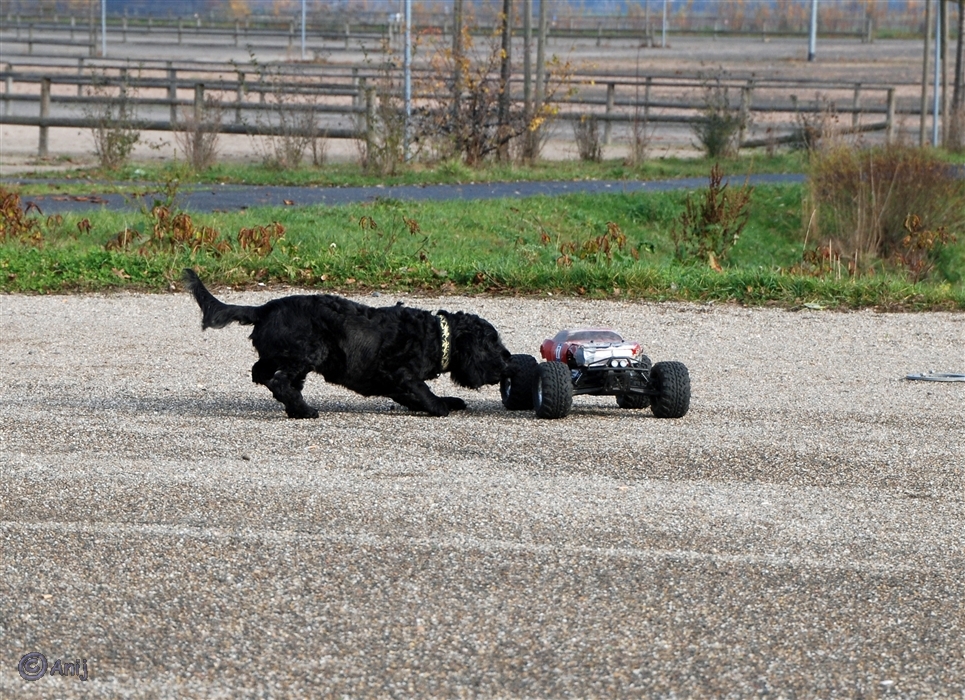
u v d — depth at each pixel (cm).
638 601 638
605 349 1074
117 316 1562
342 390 1210
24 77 4441
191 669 561
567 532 736
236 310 1045
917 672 566
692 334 1516
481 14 8488
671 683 554
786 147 4209
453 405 1108
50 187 2845
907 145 2831
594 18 13550
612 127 4678
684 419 1066
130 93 4628
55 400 1105
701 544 720
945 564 696
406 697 538
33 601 629
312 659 572
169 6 14938
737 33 12644
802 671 566
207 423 1016
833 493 833
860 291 1775
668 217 2728
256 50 9794
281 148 3447
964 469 901
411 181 3266
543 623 612
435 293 1798
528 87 3697
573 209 2717
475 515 766
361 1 12694
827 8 15200
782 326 1577
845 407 1127
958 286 2041
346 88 4056
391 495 805
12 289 1741
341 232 2211
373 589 649
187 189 2892
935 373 1305
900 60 9800
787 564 691
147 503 781
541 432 1003
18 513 758
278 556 692
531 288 1812
